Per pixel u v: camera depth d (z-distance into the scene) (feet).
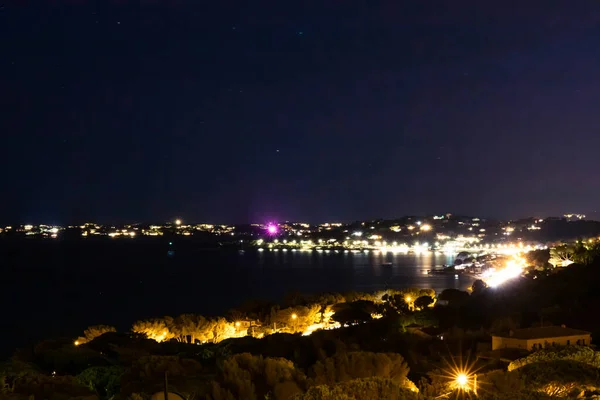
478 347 114.01
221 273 653.71
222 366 71.67
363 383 48.55
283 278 589.32
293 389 61.98
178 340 203.72
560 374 58.39
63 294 451.12
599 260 247.09
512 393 49.16
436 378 74.08
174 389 78.89
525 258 426.92
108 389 101.04
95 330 186.91
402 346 133.08
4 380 88.12
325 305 248.73
